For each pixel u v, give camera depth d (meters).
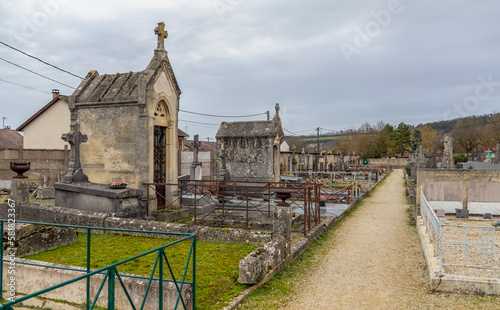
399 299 7.39
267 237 10.23
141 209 13.91
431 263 8.63
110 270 4.26
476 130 64.94
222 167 23.47
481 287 7.46
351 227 15.44
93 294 6.29
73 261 8.25
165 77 15.57
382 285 8.24
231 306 6.28
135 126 14.55
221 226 13.58
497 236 12.41
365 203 23.70
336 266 9.73
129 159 14.66
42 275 6.65
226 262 8.67
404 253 11.08
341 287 8.11
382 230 14.75
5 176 21.81
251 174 25.95
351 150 90.00
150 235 11.16
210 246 10.16
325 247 11.81
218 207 17.67
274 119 26.41
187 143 50.94
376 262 10.12
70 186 13.75
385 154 88.62
